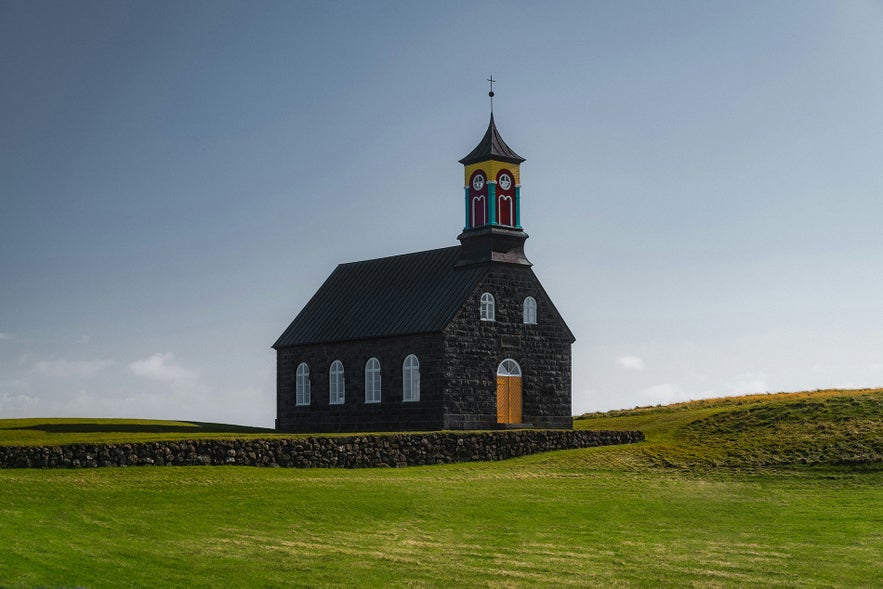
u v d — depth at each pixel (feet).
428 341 226.79
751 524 128.67
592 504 142.92
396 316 238.48
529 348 237.04
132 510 125.08
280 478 155.02
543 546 112.47
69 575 91.81
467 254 238.27
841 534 121.80
